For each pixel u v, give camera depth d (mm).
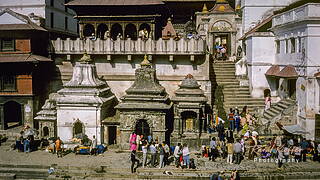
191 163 20953
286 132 24844
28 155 23891
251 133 24250
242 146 22938
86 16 34750
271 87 30109
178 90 25812
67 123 25516
